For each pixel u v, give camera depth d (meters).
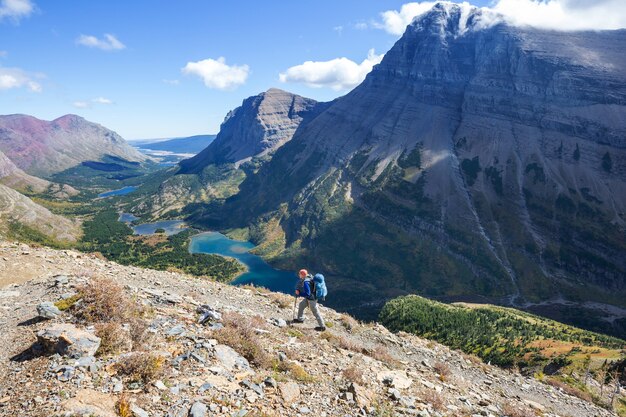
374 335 24.05
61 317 13.51
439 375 18.92
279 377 12.30
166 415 8.76
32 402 8.54
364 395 12.58
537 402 21.55
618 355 76.62
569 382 47.44
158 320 14.55
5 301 16.06
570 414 21.25
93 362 10.44
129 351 11.54
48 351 10.89
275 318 20.06
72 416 7.96
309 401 11.37
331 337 18.84
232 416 9.22
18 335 12.31
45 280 19.38
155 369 10.39
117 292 14.41
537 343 94.75
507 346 87.44
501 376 24.38
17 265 22.05
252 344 13.63
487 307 185.00
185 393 9.78
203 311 16.52
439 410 13.86
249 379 11.51
